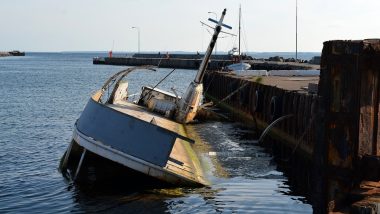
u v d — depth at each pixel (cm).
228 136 2219
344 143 718
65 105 4050
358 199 667
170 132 1269
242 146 1995
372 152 718
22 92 5391
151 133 1277
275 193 1312
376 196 653
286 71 3962
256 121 2470
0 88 5922
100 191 1312
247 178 1469
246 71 4156
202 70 2156
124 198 1252
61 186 1395
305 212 1161
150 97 2269
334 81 720
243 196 1277
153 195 1269
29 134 2486
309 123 1560
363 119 709
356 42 701
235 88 3231
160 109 2144
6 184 1440
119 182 1348
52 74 9494
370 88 709
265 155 1827
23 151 2011
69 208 1202
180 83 6919
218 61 8119
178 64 11175
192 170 1417
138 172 1287
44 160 1823
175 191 1296
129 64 12888
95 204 1221
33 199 1286
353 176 712
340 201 714
